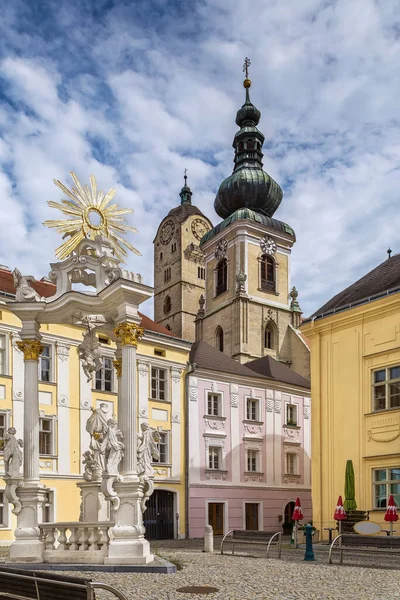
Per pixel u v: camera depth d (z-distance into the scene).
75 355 35.81
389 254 37.22
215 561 19.16
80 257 18.42
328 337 32.56
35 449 17.83
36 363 18.50
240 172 82.25
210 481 41.78
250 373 46.25
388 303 29.44
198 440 41.75
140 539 16.09
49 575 9.02
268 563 18.39
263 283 76.56
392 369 29.45
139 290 17.41
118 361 20.02
